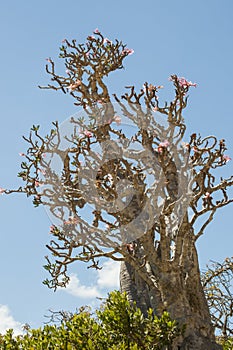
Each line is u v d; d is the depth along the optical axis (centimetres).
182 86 1016
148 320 984
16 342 1063
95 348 993
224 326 1347
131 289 1158
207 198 1039
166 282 1016
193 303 1029
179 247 1032
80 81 1057
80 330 1027
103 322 1026
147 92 1009
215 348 996
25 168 996
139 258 1080
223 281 1422
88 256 1009
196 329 993
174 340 978
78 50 1127
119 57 1124
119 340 998
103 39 1131
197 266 1071
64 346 995
